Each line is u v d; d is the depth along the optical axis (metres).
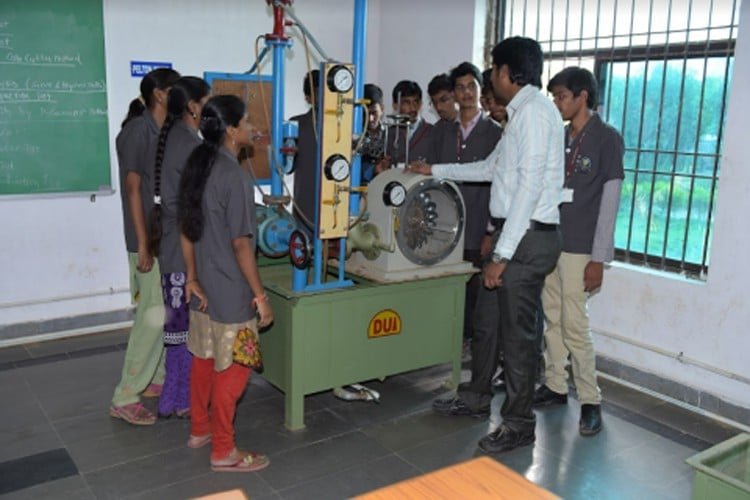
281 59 2.83
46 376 3.39
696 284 3.15
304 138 3.03
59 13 3.63
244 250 2.27
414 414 3.06
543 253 2.56
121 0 3.83
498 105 3.44
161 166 2.60
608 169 2.76
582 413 2.96
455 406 3.04
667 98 3.32
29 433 2.79
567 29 3.78
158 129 2.76
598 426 2.92
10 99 3.57
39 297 3.87
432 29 4.52
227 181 2.23
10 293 3.78
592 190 2.82
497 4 4.20
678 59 3.26
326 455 2.67
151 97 2.74
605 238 2.78
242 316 2.35
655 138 3.40
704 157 3.19
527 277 2.57
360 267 3.05
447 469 1.34
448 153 3.64
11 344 3.80
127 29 3.88
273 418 2.99
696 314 3.16
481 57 4.27
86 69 3.77
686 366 3.21
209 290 2.32
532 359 2.70
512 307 2.61
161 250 2.71
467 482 1.29
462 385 3.08
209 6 4.14
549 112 2.48
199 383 2.59
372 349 2.99
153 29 3.97
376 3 4.93
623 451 2.76
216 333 2.37
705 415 3.12
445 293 3.16
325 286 2.82
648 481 2.54
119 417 2.92
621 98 3.53
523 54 2.49
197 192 2.24
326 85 2.56
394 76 4.88
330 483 2.47
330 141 2.62
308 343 2.80
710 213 3.18
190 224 2.26
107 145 3.92
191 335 2.53
